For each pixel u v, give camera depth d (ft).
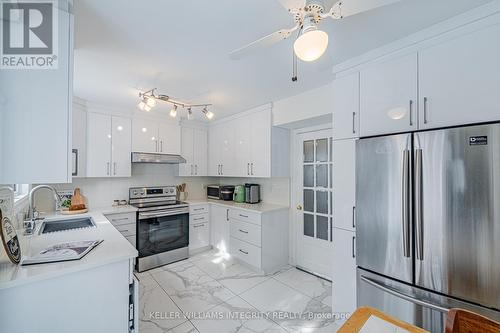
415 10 4.22
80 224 7.77
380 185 5.39
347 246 6.29
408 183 4.91
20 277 3.43
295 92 8.65
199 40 5.13
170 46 5.37
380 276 5.41
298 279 9.36
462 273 4.23
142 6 4.02
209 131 13.87
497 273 3.89
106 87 7.94
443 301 4.44
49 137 3.52
